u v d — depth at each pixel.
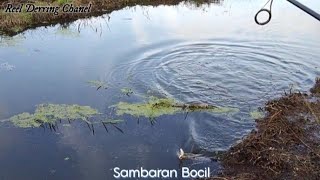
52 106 2.13
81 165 1.67
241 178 1.53
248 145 1.72
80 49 3.01
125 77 2.49
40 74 2.57
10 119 2.02
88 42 3.16
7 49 3.01
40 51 2.97
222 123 1.96
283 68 2.64
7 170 1.64
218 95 2.27
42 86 2.39
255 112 2.06
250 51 2.94
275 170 1.58
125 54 2.88
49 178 1.60
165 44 3.09
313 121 1.93
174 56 2.84
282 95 2.26
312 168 1.59
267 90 2.33
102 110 2.10
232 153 1.70
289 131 1.83
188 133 1.88
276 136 1.79
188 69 2.62
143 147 1.78
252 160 1.64
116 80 2.45
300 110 2.04
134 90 2.32
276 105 2.09
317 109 2.04
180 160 1.68
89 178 1.59
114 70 2.59
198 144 1.79
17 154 1.75
